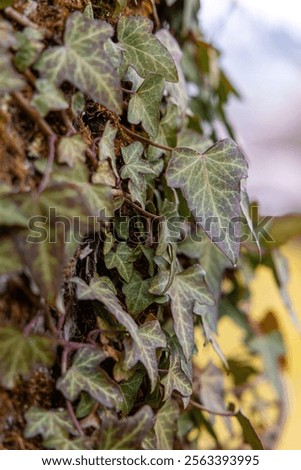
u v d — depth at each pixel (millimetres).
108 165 520
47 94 484
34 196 473
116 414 511
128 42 545
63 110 495
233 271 690
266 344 725
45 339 476
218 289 628
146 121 545
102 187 493
